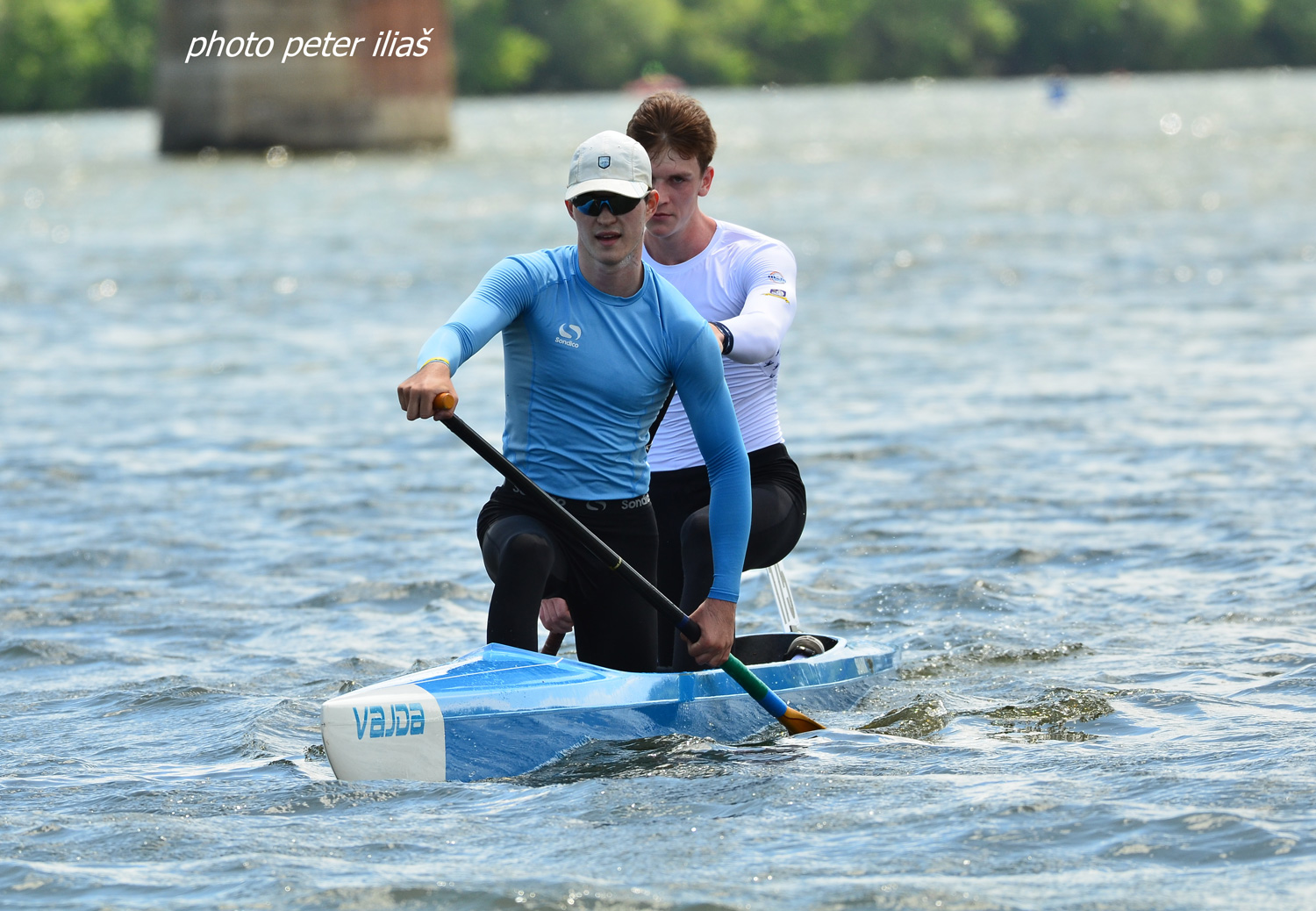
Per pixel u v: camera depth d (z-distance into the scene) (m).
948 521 28.98
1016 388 43.59
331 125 170.75
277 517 30.27
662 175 18.72
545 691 16.25
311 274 75.06
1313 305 58.28
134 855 13.64
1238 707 17.66
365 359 51.09
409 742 15.57
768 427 19.16
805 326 57.22
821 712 18.19
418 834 14.08
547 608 18.28
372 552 27.47
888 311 60.91
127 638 22.16
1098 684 18.89
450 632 22.42
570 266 16.75
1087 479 32.16
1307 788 14.63
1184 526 27.94
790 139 199.88
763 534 18.55
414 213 108.75
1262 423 37.50
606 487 16.91
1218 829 13.67
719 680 17.50
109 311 63.44
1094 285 66.69
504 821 14.38
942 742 16.73
